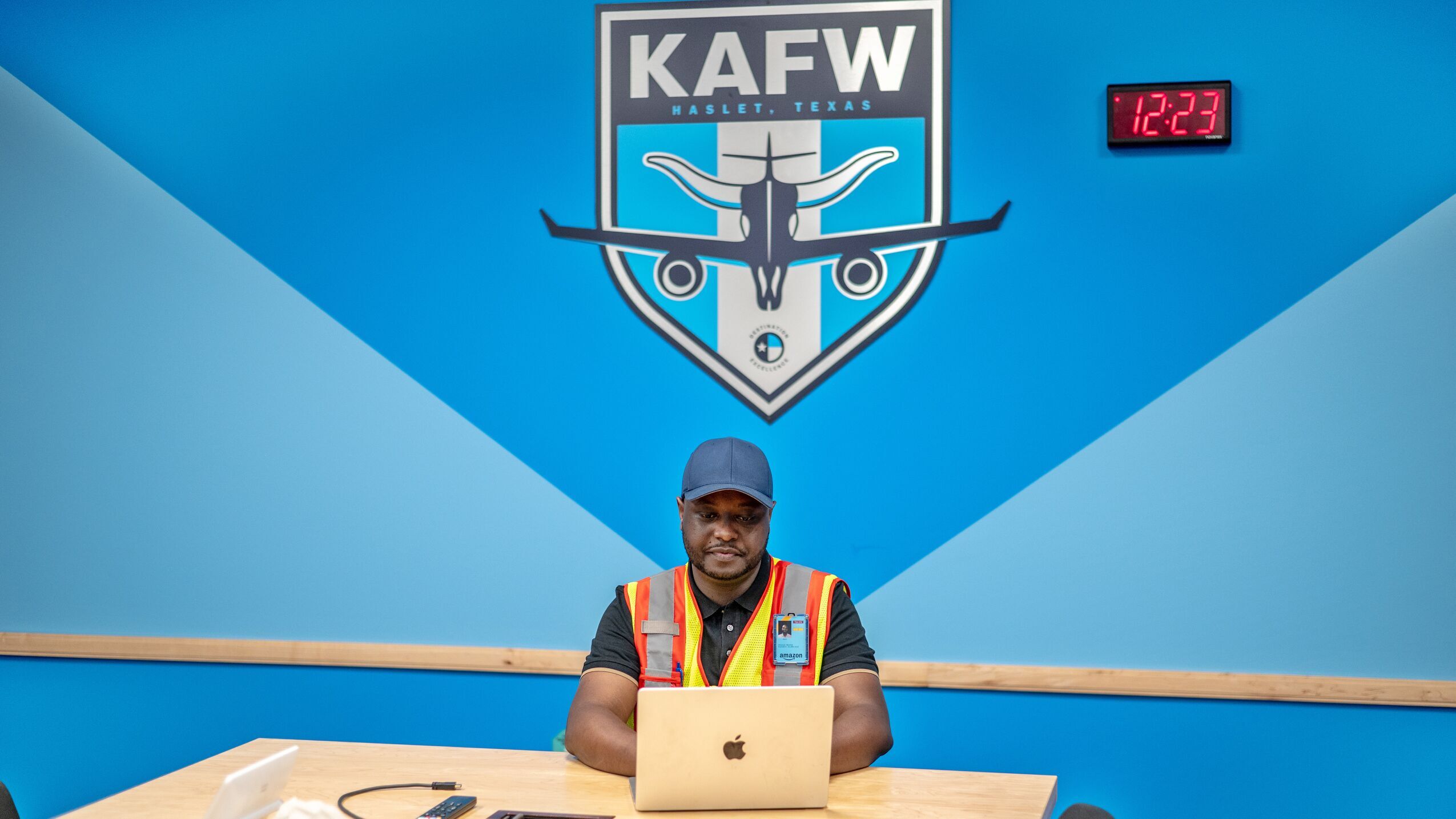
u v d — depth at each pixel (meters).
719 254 3.13
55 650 3.30
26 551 3.33
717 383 3.12
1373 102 2.89
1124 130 2.96
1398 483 2.88
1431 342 2.87
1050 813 1.91
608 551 3.15
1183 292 2.96
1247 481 2.93
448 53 3.23
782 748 1.78
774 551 3.09
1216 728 2.94
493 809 1.79
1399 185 2.88
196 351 3.30
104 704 3.30
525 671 3.15
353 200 3.26
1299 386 2.92
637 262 3.16
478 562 3.20
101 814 1.75
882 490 3.06
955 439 3.04
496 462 3.20
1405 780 2.87
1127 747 2.96
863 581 3.07
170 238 3.30
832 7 3.10
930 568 3.04
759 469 2.16
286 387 3.27
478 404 3.21
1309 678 2.89
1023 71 3.03
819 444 3.09
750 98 3.12
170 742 3.27
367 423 3.24
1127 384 2.98
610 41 3.17
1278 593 2.92
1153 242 2.98
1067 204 3.01
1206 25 2.96
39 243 3.34
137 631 3.29
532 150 3.20
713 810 1.79
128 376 3.32
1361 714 2.88
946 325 3.05
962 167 3.05
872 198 3.08
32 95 3.34
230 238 3.29
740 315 3.12
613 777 1.98
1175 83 2.93
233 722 3.26
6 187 3.35
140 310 3.31
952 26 3.06
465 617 3.20
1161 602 2.96
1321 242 2.91
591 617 3.16
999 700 3.01
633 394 3.15
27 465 3.34
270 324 3.28
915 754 3.03
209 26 3.30
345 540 3.24
